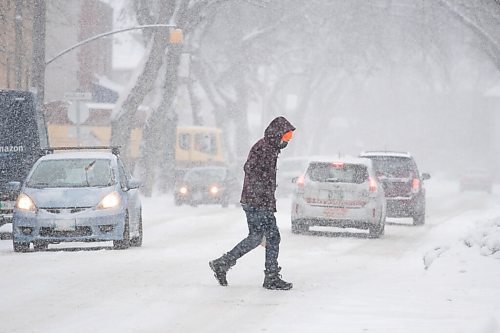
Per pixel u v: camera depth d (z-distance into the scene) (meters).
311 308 20.59
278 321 18.80
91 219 34.66
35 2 64.12
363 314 19.78
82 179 36.66
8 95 44.84
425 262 30.55
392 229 52.84
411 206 56.44
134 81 81.19
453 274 26.62
